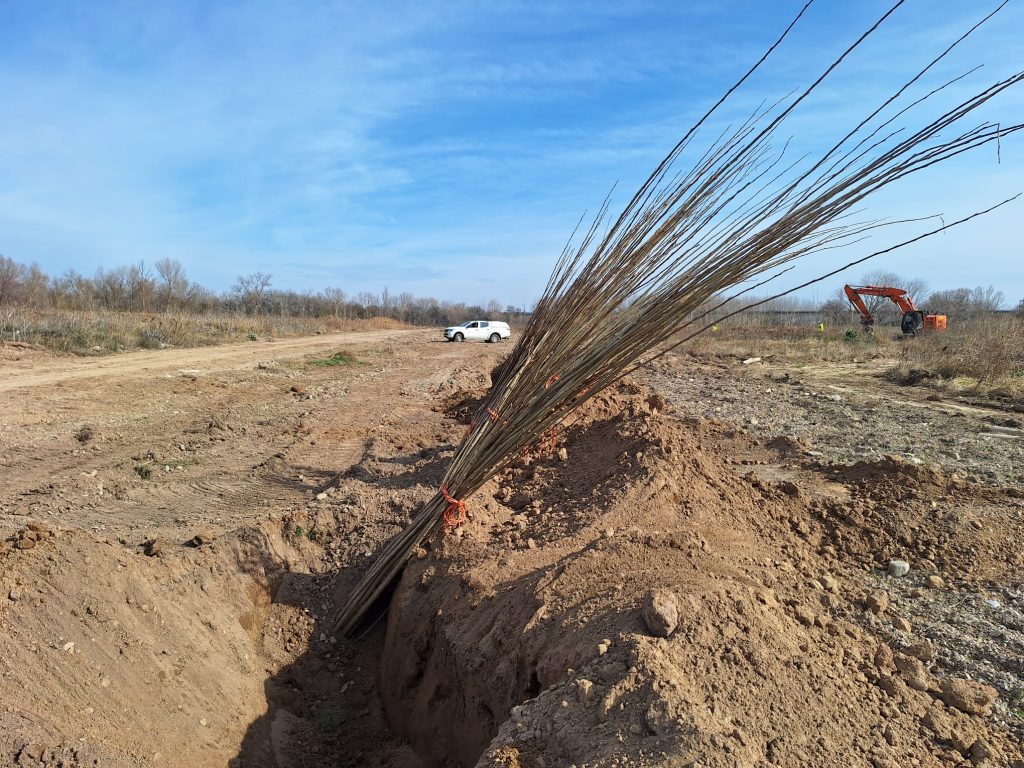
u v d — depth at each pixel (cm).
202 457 948
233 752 405
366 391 1675
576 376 462
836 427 1116
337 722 473
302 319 5366
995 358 1736
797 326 3584
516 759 271
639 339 439
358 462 917
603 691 286
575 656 322
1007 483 732
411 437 1063
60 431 1084
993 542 525
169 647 427
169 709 391
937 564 504
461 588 451
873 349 2628
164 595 464
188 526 656
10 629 359
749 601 343
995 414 1255
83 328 2352
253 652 497
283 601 550
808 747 262
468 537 506
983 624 418
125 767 334
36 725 322
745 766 241
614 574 396
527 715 296
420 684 453
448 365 2445
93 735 339
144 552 541
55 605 388
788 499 599
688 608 325
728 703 275
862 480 670
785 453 884
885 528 549
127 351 2306
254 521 664
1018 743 294
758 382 1797
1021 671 364
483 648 393
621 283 444
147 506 731
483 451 499
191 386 1622
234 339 3219
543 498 614
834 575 485
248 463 927
